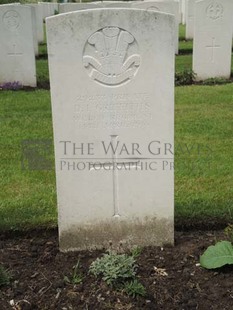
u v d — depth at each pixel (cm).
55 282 129
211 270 133
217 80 373
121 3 562
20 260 142
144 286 126
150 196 142
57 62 129
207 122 265
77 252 144
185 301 122
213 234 156
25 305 121
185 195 178
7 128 261
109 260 130
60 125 134
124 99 133
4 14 350
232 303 121
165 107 134
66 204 140
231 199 174
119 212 143
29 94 340
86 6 550
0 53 359
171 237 146
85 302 121
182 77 378
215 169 202
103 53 129
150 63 131
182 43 623
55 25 125
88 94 132
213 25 367
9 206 173
